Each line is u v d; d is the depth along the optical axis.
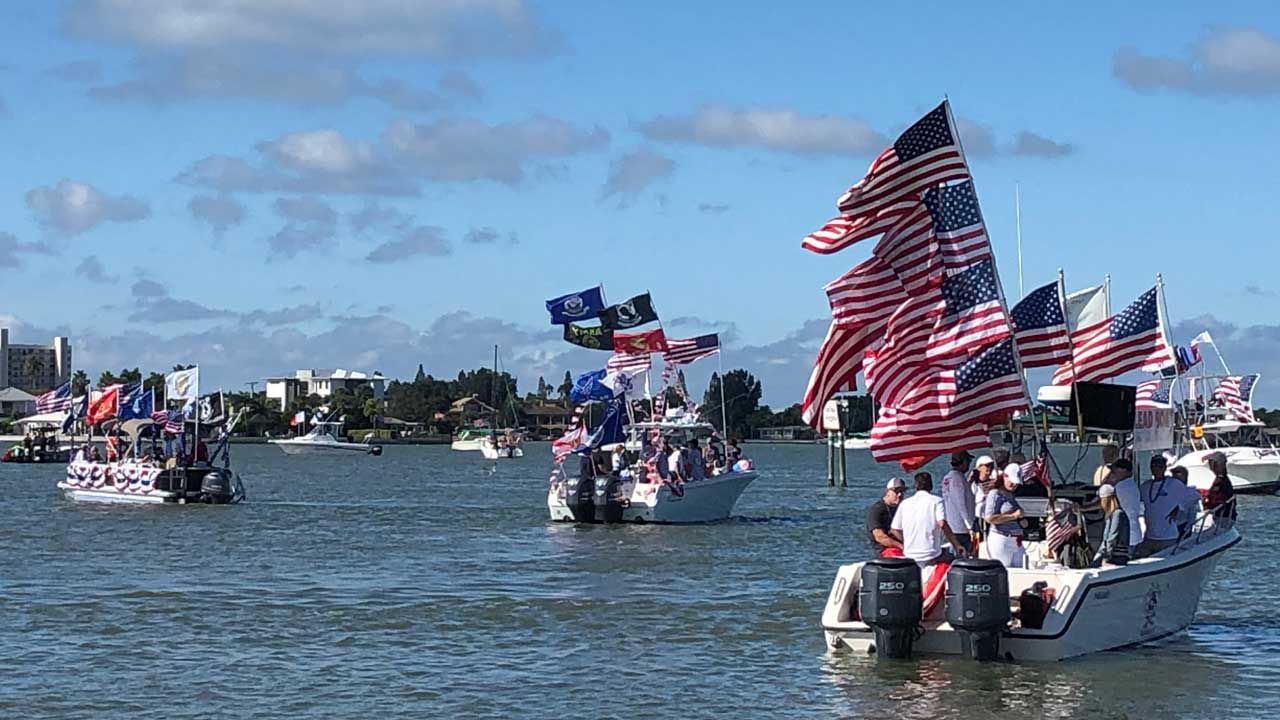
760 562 40.19
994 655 23.12
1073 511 24.31
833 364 25.66
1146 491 25.80
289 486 92.31
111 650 25.97
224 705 21.62
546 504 69.69
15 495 73.75
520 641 26.91
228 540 47.50
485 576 36.91
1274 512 61.75
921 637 23.80
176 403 65.38
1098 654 24.14
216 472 64.44
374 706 21.56
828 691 22.14
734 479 54.78
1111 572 23.72
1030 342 26.50
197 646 26.42
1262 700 21.59
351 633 27.84
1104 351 29.14
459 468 137.75
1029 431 26.97
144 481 63.97
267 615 30.06
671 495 52.78
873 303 25.31
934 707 21.00
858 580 24.39
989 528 24.09
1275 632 27.19
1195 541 26.45
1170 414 27.41
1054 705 21.14
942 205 24.88
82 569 38.31
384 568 38.88
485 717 20.95
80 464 66.81
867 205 25.11
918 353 24.83
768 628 28.23
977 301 24.64
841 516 58.72
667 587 34.50
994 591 22.39
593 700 21.95
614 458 54.03
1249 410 73.25
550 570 38.25
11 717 20.89
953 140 24.88
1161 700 21.48
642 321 54.12
